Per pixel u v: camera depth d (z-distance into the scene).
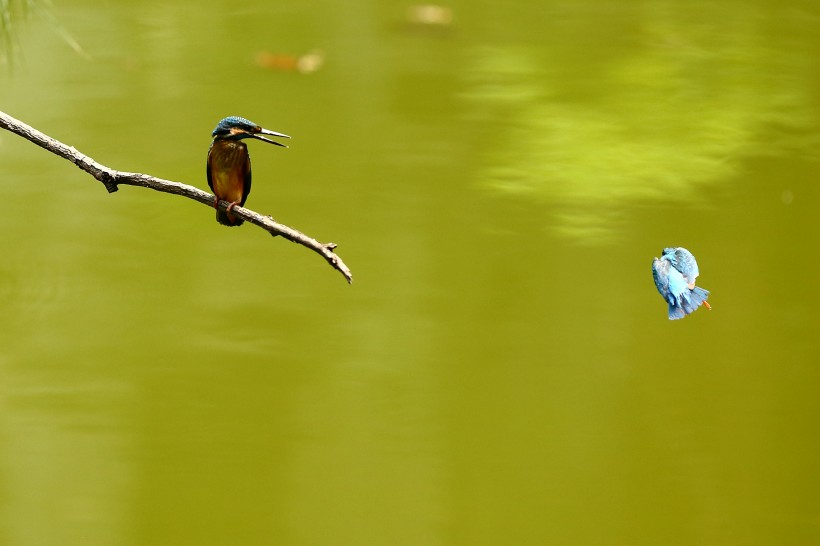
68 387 8.77
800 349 9.38
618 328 9.68
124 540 7.32
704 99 13.72
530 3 17.39
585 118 13.16
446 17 16.50
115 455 8.10
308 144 12.52
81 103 13.27
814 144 12.67
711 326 9.76
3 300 9.73
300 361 9.17
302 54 14.91
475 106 13.51
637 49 15.45
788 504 7.71
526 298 10.06
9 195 11.43
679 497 7.79
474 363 9.22
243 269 10.46
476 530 7.31
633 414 8.61
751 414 8.64
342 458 8.11
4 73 13.81
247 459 8.12
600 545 7.29
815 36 16.12
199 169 11.78
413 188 11.65
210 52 14.94
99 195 11.59
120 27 15.74
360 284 10.18
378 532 7.47
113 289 10.02
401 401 8.74
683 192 11.61
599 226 10.91
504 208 11.29
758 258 10.59
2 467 7.87
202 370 9.04
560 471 8.08
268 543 7.31
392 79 14.24
